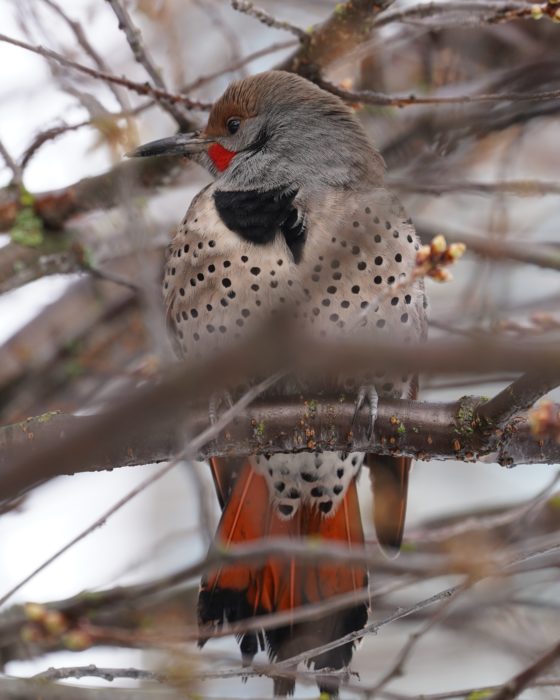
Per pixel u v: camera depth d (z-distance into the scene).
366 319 9.62
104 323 13.81
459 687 12.93
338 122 10.39
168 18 12.22
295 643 9.17
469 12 10.38
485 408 8.34
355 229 9.62
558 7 9.27
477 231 13.99
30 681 7.86
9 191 11.91
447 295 14.20
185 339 10.05
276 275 9.61
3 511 9.46
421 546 11.03
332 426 8.91
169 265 10.15
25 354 13.67
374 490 9.80
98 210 11.85
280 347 4.47
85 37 10.76
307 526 9.84
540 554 7.98
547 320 11.38
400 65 12.67
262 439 8.95
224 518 9.80
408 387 9.55
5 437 8.38
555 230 14.88
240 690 11.86
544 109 12.42
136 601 8.04
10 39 9.69
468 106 12.42
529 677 6.46
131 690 7.95
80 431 4.56
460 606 11.30
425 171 12.59
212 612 9.27
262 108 10.53
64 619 7.43
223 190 10.20
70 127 10.55
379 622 7.71
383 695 7.58
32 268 11.96
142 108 10.63
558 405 8.12
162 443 8.57
